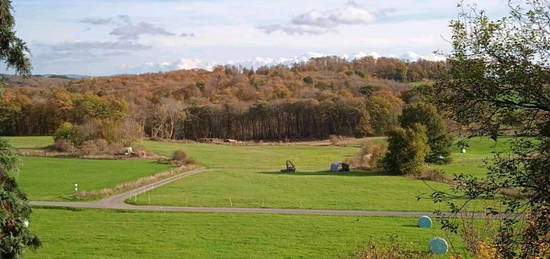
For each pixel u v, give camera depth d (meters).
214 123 144.00
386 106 129.38
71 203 50.09
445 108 10.58
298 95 163.38
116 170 77.81
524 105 9.75
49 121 130.12
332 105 137.00
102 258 29.20
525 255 9.95
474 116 10.25
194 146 119.94
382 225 39.09
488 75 9.85
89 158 92.44
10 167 18.55
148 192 58.38
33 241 19.56
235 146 124.12
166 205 49.69
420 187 61.03
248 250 31.31
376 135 129.38
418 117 75.62
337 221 40.97
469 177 11.00
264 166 92.25
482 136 10.16
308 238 34.53
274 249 31.53
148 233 35.94
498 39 9.80
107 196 55.09
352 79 196.50
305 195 56.31
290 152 113.25
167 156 97.69
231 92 177.62
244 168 88.88
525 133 9.86
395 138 72.88
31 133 132.50
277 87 182.25
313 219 41.97
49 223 39.38
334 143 124.12
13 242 18.02
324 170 83.75
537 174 9.37
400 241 33.06
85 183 64.25
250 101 159.75
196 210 46.88
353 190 59.72
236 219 41.75
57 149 98.81
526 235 9.97
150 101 159.12
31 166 80.75
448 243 30.36
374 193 57.44
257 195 56.25
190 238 34.47
